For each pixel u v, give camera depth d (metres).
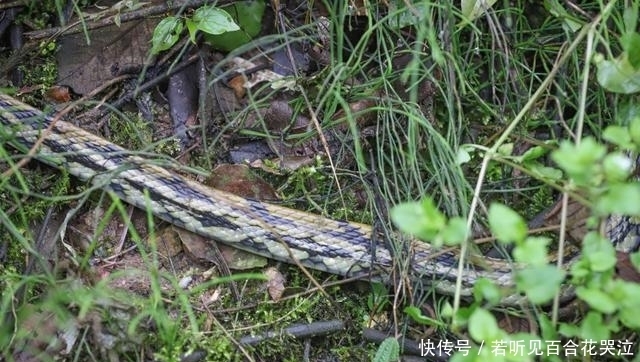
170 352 4.14
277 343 4.46
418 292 4.55
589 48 4.09
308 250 4.61
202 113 4.73
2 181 4.20
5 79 5.03
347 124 4.95
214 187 4.85
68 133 4.68
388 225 4.60
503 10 4.84
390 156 4.80
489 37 5.08
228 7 5.13
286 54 5.21
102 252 4.64
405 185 4.67
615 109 4.59
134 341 4.17
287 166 4.95
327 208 4.89
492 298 3.36
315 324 4.51
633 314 3.11
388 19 4.77
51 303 3.96
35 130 4.67
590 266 3.23
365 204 4.92
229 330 4.44
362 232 4.68
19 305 4.27
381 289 4.61
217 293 4.58
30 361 4.13
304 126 5.04
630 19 4.30
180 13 4.80
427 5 4.11
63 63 5.09
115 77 5.09
